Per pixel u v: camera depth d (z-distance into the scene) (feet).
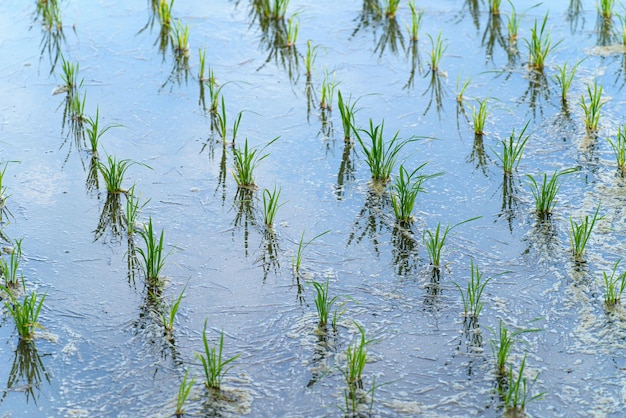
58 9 29.48
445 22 29.45
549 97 24.45
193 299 17.21
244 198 20.42
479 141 22.49
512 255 18.31
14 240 18.92
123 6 30.86
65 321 16.62
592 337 16.03
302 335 16.22
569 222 19.22
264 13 30.19
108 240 19.01
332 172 21.39
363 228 19.31
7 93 25.00
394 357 15.69
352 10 30.55
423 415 14.37
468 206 19.94
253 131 23.16
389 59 27.09
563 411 14.39
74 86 25.31
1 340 16.17
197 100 24.75
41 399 14.83
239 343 16.05
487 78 25.70
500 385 14.99
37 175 21.27
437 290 17.38
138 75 26.03
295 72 26.37
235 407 14.57
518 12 29.89
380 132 22.02
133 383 15.15
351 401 14.67
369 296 17.26
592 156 21.54
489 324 16.47
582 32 28.14
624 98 24.11
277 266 18.16
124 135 22.93
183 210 20.01
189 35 28.58
